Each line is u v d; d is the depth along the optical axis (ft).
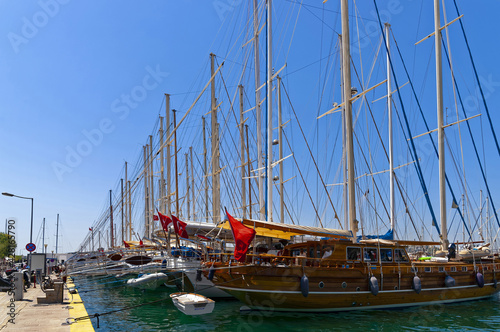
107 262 76.07
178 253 76.54
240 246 52.75
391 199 92.84
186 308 53.67
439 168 86.79
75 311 54.54
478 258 78.38
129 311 65.26
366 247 62.54
